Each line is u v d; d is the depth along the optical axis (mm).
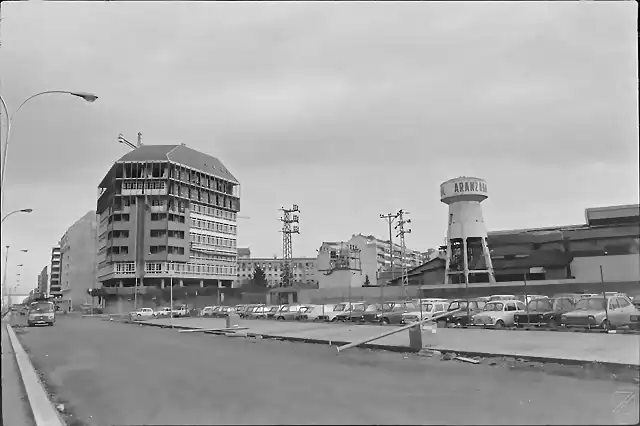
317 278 102000
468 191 52344
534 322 23031
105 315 67188
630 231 43312
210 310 54500
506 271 51031
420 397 8797
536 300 24031
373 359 14570
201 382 11242
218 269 95312
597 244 44719
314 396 9172
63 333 30391
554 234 50469
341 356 15500
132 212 80688
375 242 110000
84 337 26719
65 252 88750
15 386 11727
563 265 47125
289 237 83000
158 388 10781
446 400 8477
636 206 43094
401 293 52062
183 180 87188
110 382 11922
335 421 7324
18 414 9102
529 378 10375
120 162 81688
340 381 10734
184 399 9414
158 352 18359
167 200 82688
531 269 48156
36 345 22156
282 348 18719
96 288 82938
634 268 41719
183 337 25938
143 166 82750
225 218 98750
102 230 85750
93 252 88125
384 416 7508
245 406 8539
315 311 37656
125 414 8516
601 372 10656
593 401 8016
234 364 14227
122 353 18328
